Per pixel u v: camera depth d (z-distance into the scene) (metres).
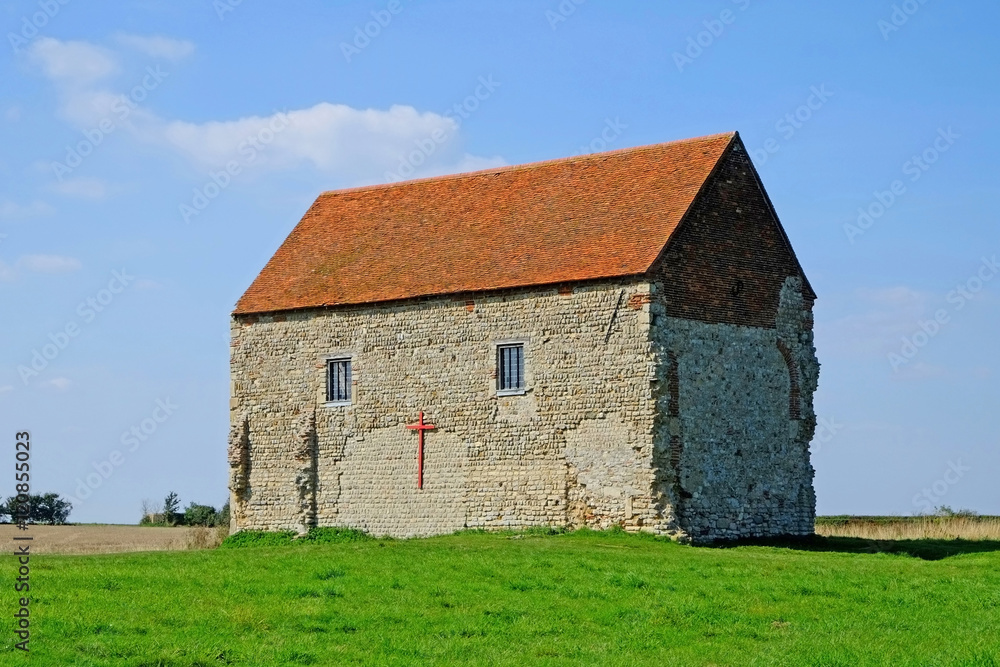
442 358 48.47
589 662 24.62
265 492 52.00
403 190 55.56
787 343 49.56
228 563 35.88
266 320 52.56
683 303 45.72
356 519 49.94
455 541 43.78
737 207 48.38
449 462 48.03
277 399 52.06
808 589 32.09
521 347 46.91
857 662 24.48
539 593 31.25
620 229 46.94
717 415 46.56
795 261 50.38
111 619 27.09
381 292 50.06
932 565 38.69
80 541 59.09
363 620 27.67
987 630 27.52
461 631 27.09
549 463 46.06
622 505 44.59
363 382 50.16
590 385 45.38
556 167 52.25
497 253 48.97
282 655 24.72
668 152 49.75
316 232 55.47
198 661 24.14
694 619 28.52
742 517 47.06
